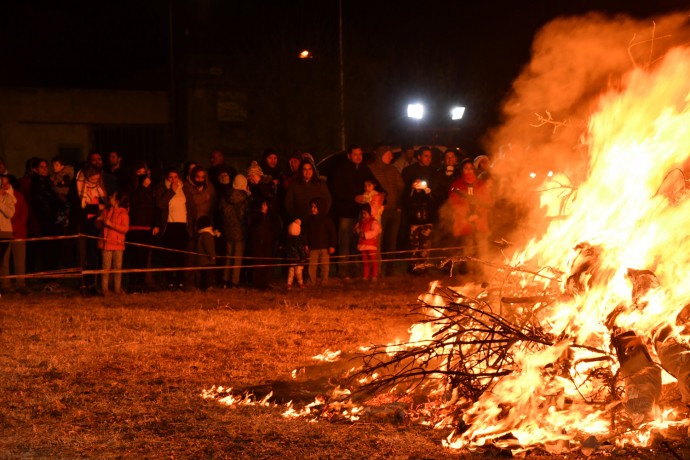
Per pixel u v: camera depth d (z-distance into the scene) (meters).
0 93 33.88
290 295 13.90
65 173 16.25
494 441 5.96
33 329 10.62
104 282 13.92
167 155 36.56
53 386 7.79
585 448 5.66
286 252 14.95
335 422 6.59
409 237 16.61
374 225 15.71
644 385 6.03
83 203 14.05
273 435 6.16
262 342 9.83
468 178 16.30
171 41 35.31
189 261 14.59
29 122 34.38
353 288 14.73
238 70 35.81
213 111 35.62
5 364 8.69
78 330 10.56
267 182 14.96
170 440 6.07
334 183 16.25
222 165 15.68
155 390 7.62
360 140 35.81
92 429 6.39
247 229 14.90
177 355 9.16
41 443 6.06
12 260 17.02
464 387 6.83
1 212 13.86
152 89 39.12
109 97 35.47
